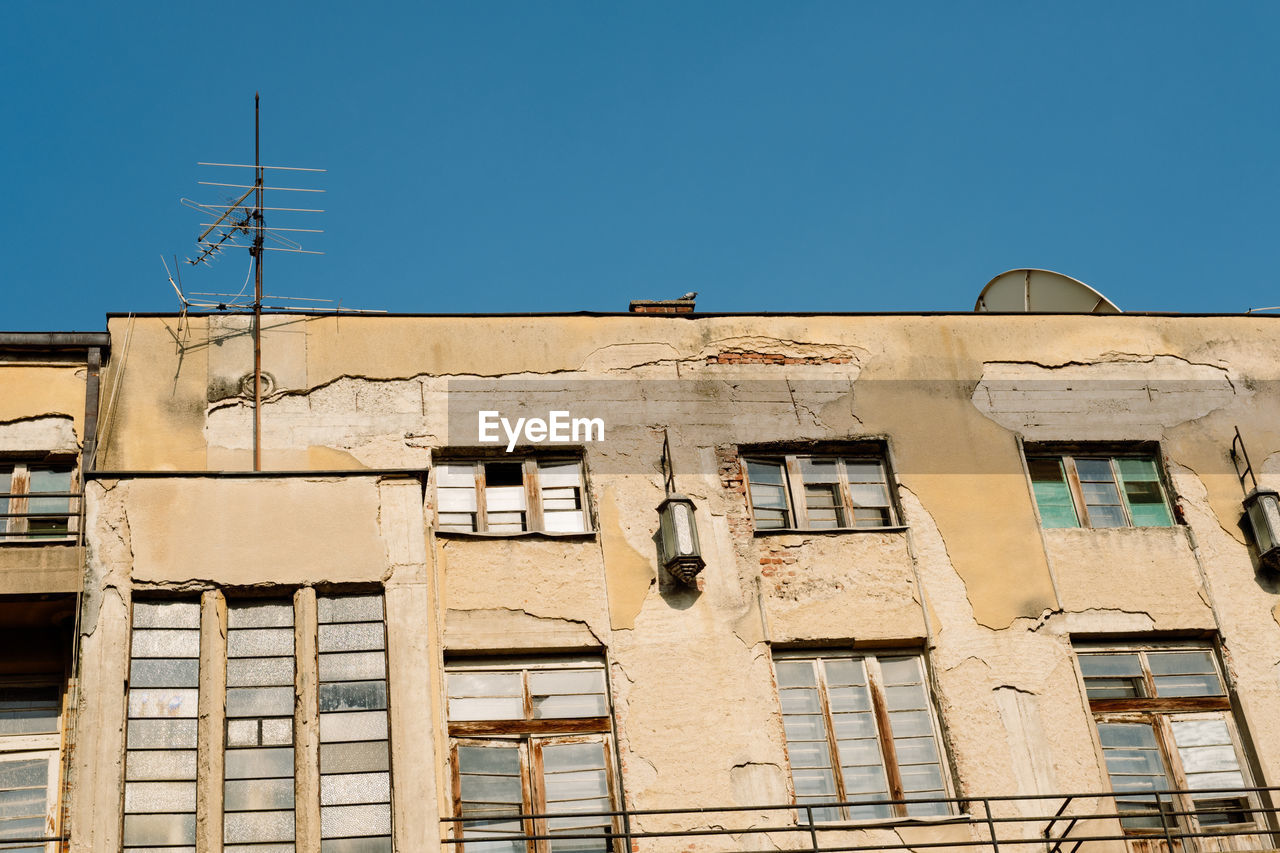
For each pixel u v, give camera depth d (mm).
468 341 17797
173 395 16875
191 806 13258
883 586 16844
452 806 14922
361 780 13547
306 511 14648
